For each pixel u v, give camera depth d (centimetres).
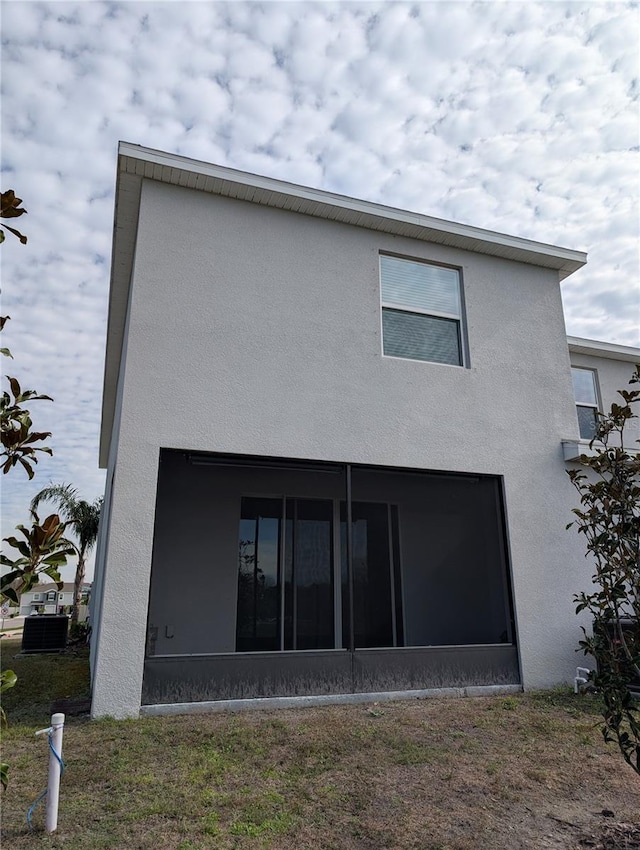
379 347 774
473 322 847
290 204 754
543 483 827
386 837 342
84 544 1933
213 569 882
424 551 1046
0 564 201
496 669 731
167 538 870
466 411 805
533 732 551
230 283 708
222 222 724
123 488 604
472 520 1059
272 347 710
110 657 563
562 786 423
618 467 372
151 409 636
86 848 321
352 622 684
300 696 631
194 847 326
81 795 390
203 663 602
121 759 452
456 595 1040
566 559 809
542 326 896
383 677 672
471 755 485
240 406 678
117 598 577
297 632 940
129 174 692
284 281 738
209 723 546
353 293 776
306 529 981
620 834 347
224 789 405
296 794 400
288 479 954
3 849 319
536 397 859
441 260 851
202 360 671
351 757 472
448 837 343
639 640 337
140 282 666
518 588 769
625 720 579
